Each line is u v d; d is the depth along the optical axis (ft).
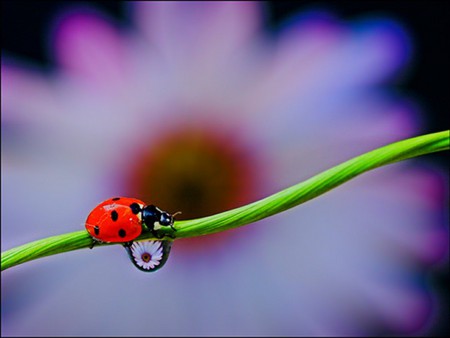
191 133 0.72
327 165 0.69
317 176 0.45
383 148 0.45
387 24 0.68
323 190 0.45
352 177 0.45
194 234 0.47
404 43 0.67
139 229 0.47
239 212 0.46
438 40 0.67
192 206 0.70
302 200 0.45
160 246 0.47
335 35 0.69
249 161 0.71
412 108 0.67
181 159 0.71
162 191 0.70
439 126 0.66
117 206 0.48
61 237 0.47
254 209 0.45
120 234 0.47
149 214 0.47
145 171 0.70
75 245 0.47
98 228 0.47
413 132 0.67
